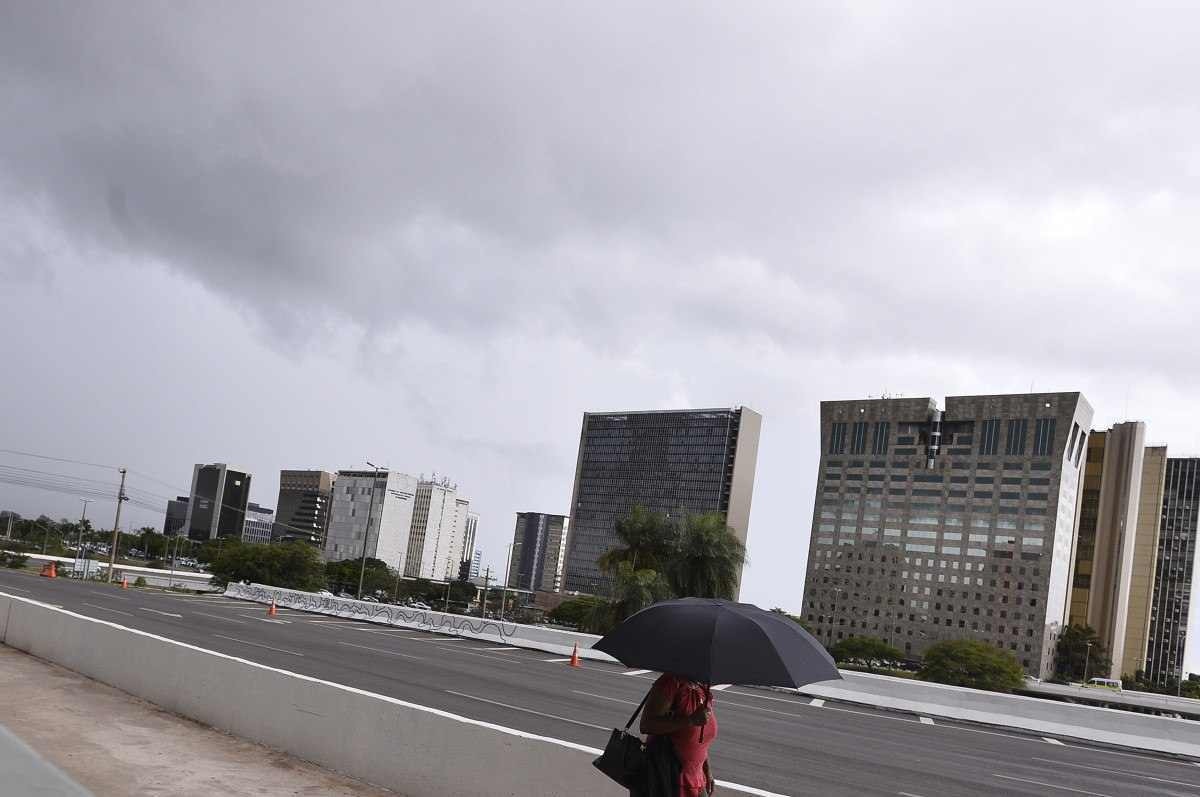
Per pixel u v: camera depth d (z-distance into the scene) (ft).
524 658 104.88
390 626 144.36
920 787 42.78
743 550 179.93
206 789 25.49
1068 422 608.19
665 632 15.83
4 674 41.29
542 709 56.39
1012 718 84.58
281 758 30.07
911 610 641.81
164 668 37.76
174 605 132.67
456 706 53.72
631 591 170.60
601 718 54.19
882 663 593.42
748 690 94.38
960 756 57.31
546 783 23.13
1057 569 612.29
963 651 448.24
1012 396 631.97
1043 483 611.06
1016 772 52.60
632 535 187.52
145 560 639.35
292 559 298.76
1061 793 46.16
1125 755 70.90
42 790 9.68
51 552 494.59
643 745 16.47
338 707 29.30
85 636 44.37
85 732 31.17
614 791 21.80
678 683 16.47
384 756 27.37
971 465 638.53
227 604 156.46
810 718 72.08
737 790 20.71
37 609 49.88
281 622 122.21
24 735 29.68
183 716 35.76
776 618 16.35
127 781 25.43
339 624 133.90
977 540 625.82
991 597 613.52
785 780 40.70
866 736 62.90
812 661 15.39
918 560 645.92
